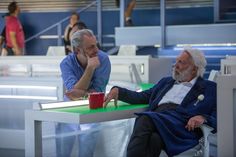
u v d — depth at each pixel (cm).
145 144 262
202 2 989
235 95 235
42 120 259
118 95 294
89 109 267
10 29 855
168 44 888
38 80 428
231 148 238
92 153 320
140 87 403
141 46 934
